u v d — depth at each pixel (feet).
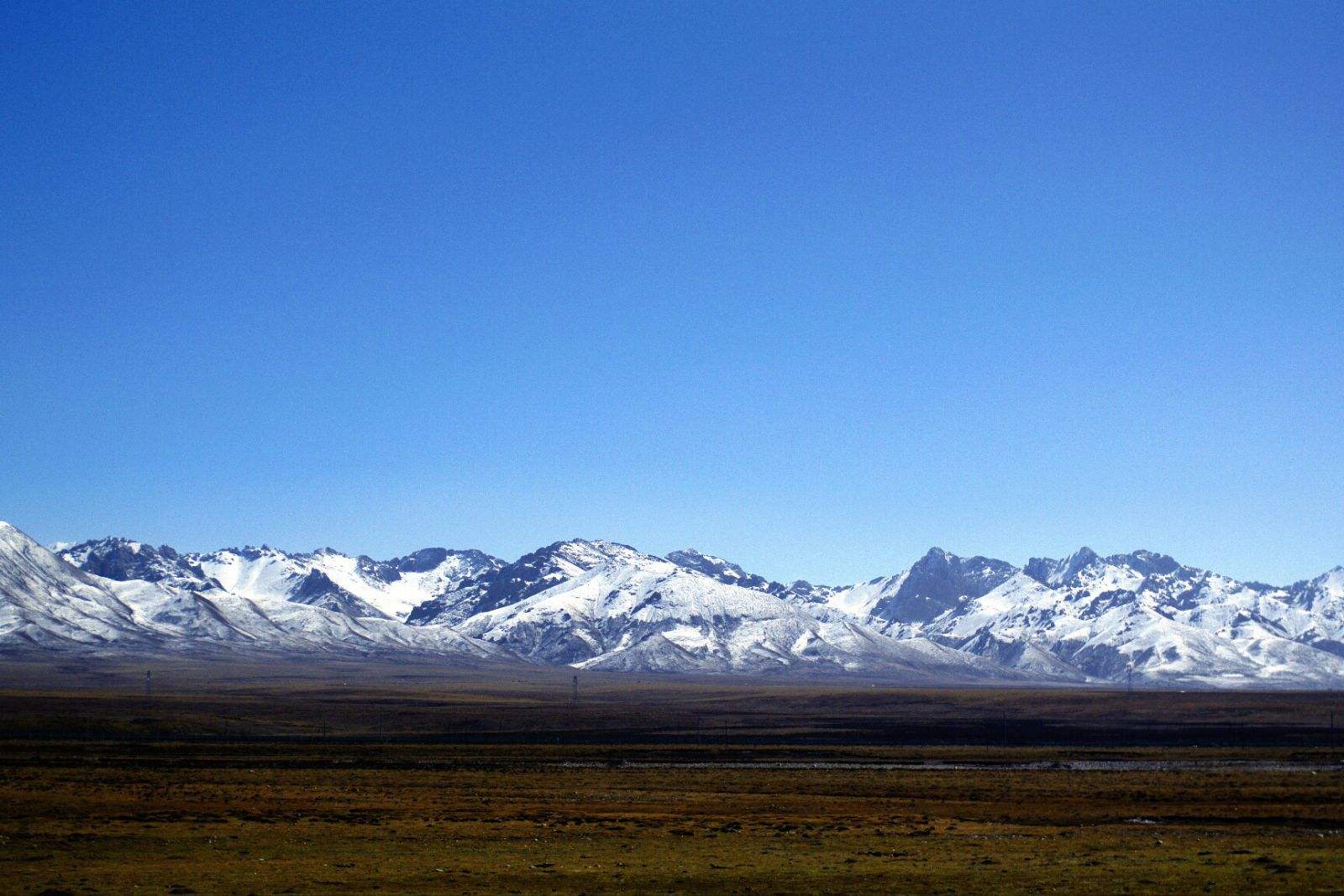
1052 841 284.41
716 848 269.85
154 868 234.58
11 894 201.16
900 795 418.10
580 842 280.10
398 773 524.11
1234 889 208.13
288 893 205.98
